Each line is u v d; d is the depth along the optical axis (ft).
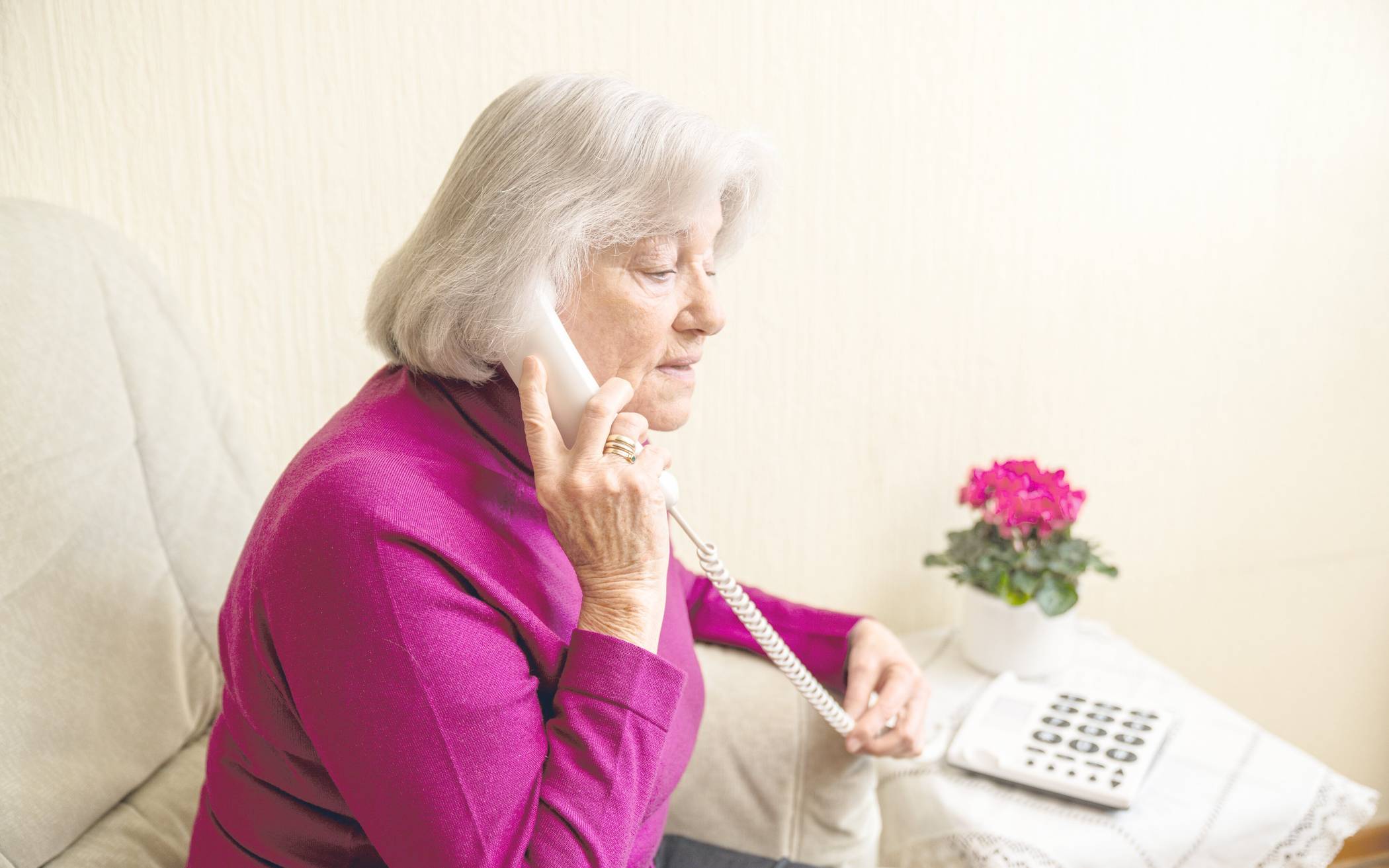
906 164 4.53
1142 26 4.67
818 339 4.64
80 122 3.61
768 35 4.20
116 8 3.53
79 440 2.86
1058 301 4.96
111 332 3.08
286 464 4.18
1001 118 4.60
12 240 2.85
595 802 2.18
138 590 2.94
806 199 4.43
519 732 2.16
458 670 2.09
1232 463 5.53
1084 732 3.81
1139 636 5.69
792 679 3.10
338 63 3.78
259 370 4.04
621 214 2.30
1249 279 5.22
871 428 4.86
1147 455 5.37
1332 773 3.69
